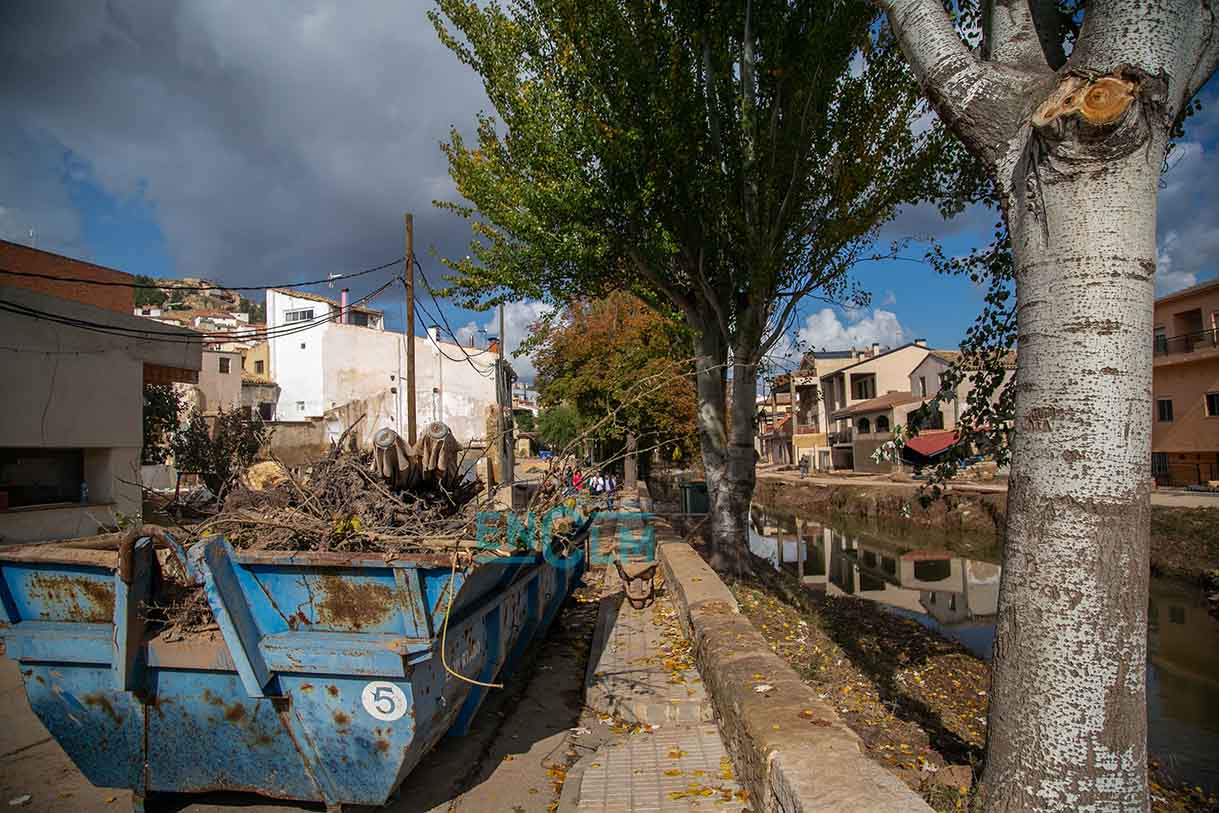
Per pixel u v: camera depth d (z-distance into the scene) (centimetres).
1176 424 3075
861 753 346
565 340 2692
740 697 449
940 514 2847
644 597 997
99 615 442
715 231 1173
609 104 1091
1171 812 654
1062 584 317
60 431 1388
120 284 1540
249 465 704
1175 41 305
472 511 596
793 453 6544
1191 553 1831
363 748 427
